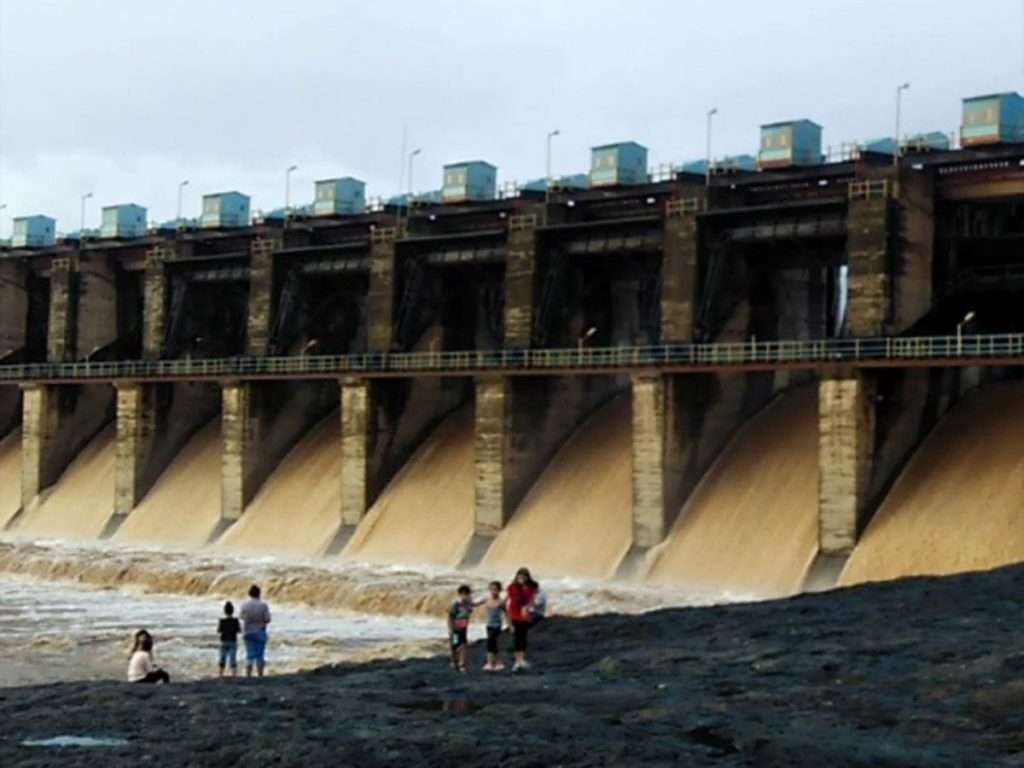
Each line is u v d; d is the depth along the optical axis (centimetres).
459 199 8800
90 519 10206
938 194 6962
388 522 8412
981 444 6444
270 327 9638
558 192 8406
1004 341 6719
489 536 7812
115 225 11356
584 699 3025
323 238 9975
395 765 2355
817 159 7469
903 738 2580
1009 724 2666
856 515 6359
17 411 12062
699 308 7406
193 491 9781
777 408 7538
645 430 7169
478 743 2480
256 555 8594
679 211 7462
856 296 6719
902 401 6612
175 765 2380
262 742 2533
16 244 11944
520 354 8006
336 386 9931
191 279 10500
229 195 10431
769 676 3272
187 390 10312
